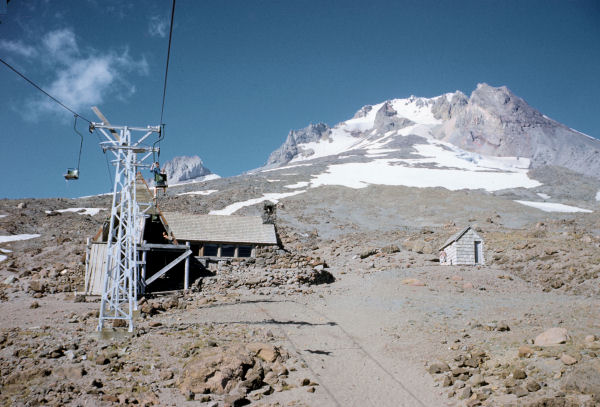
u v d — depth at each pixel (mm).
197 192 96125
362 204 84250
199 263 35719
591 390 11312
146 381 14062
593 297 26188
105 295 19141
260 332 20141
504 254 41500
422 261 40656
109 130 21359
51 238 53281
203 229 41062
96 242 31016
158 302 26359
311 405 12867
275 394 13648
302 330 21000
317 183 106688
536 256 38812
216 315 23641
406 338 19500
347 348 18547
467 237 39500
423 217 74062
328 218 72938
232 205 81750
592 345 14047
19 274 37281
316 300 28422
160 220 37375
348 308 26078
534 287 31016
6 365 14578
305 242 57688
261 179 113750
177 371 14891
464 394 12820
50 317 22938
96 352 16359
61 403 12031
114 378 14086
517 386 12594
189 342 17984
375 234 60969
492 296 27453
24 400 12141
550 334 15789
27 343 17000
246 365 14867
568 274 32781
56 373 14070
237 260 34094
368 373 15680
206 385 13672
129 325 19062
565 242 43656
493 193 102875
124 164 21594
